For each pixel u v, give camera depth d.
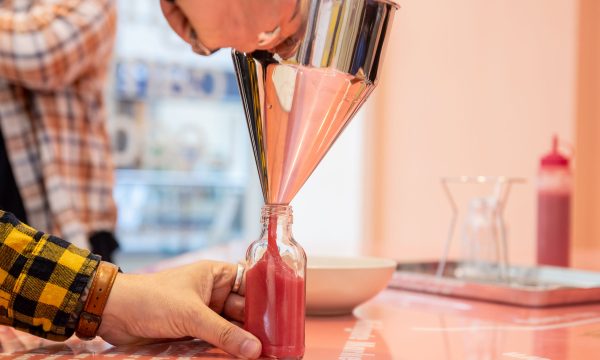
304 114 0.61
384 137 3.46
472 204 1.35
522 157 2.95
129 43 3.88
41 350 0.68
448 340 0.75
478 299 1.06
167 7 0.58
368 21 0.59
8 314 0.68
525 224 2.94
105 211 1.75
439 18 3.25
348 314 0.93
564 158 1.57
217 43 0.58
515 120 2.98
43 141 1.61
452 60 3.21
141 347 0.69
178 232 3.99
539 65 2.91
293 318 0.65
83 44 1.59
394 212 3.41
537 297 0.99
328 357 0.66
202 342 0.71
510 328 0.83
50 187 1.60
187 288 0.69
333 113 0.61
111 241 1.75
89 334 0.68
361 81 0.61
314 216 3.49
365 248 2.03
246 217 4.02
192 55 3.96
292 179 0.64
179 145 3.98
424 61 3.31
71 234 1.60
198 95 3.98
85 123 1.70
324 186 3.47
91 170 1.71
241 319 0.75
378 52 0.61
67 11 1.56
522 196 2.95
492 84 3.06
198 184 4.00
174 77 3.95
